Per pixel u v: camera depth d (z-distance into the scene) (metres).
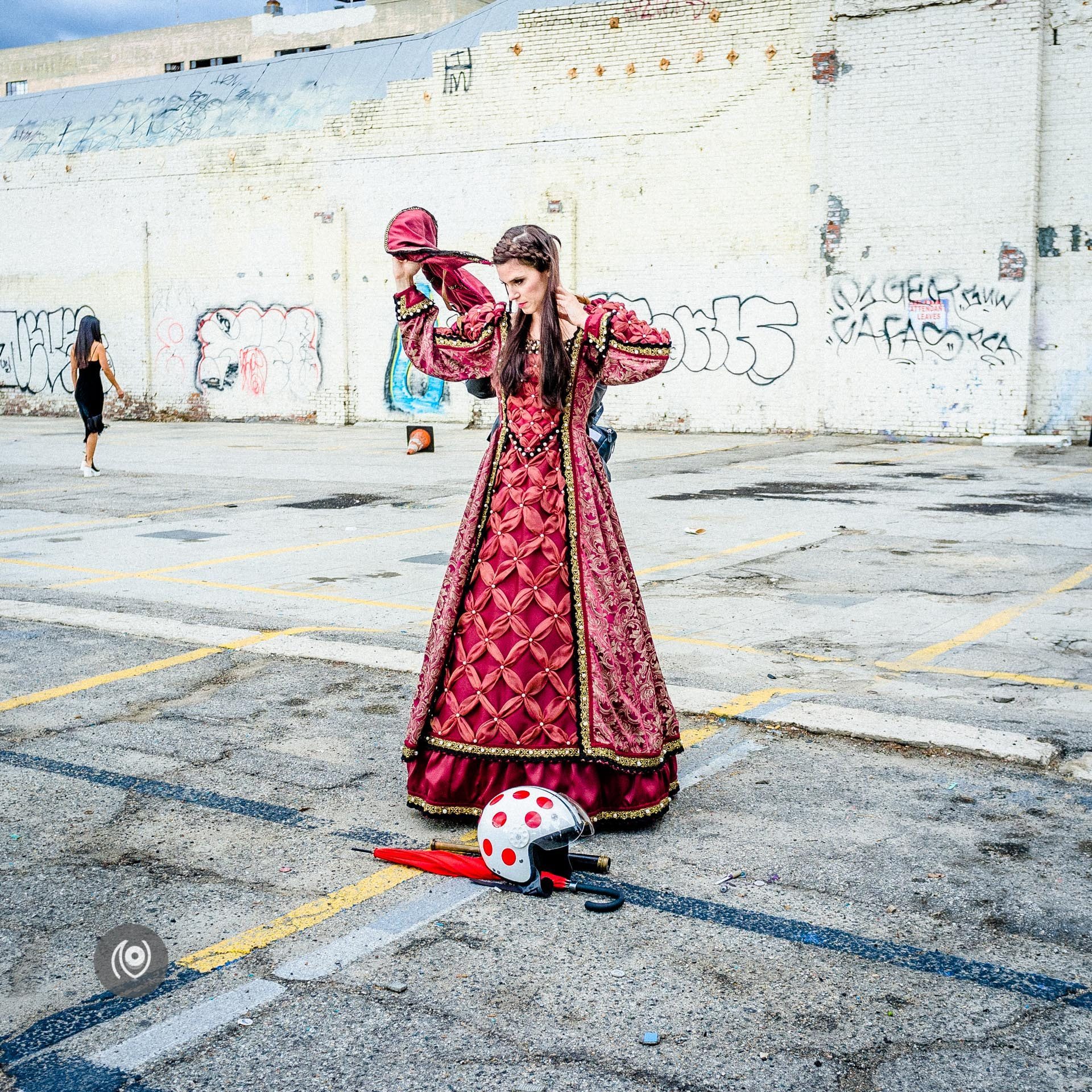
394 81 22.89
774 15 19.33
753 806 4.07
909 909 3.31
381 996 2.87
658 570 8.21
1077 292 18.00
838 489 12.81
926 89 18.42
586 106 21.08
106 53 49.84
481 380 4.21
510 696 3.84
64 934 3.18
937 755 4.56
